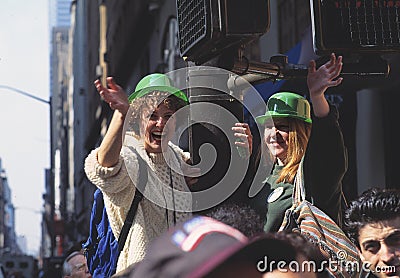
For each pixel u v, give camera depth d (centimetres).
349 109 918
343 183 1021
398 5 387
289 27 1196
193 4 386
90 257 382
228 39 368
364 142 1019
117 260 360
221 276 145
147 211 356
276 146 371
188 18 396
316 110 369
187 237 150
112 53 3972
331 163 367
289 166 365
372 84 880
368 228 323
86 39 5959
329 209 368
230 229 156
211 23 364
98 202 378
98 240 379
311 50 941
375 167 999
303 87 802
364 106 1027
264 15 368
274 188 369
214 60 383
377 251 323
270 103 375
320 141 367
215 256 142
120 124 337
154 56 2577
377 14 387
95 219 379
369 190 335
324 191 367
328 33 383
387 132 988
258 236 155
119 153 342
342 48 384
